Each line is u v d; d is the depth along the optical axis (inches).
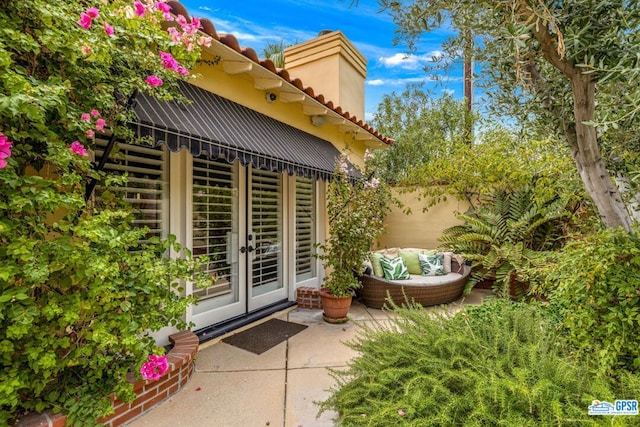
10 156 83.9
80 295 96.0
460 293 280.2
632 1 71.2
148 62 111.9
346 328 210.5
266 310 230.1
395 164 527.8
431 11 89.9
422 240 360.8
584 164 96.7
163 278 113.3
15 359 91.4
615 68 70.9
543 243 279.1
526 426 67.9
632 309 99.1
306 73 329.4
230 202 209.6
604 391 74.1
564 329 121.5
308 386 141.2
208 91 172.6
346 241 222.5
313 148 236.5
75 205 93.5
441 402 81.6
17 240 84.1
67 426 98.6
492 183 310.5
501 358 91.6
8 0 85.4
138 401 120.6
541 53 87.0
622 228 96.6
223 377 148.8
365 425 82.6
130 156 154.3
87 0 101.6
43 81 96.5
